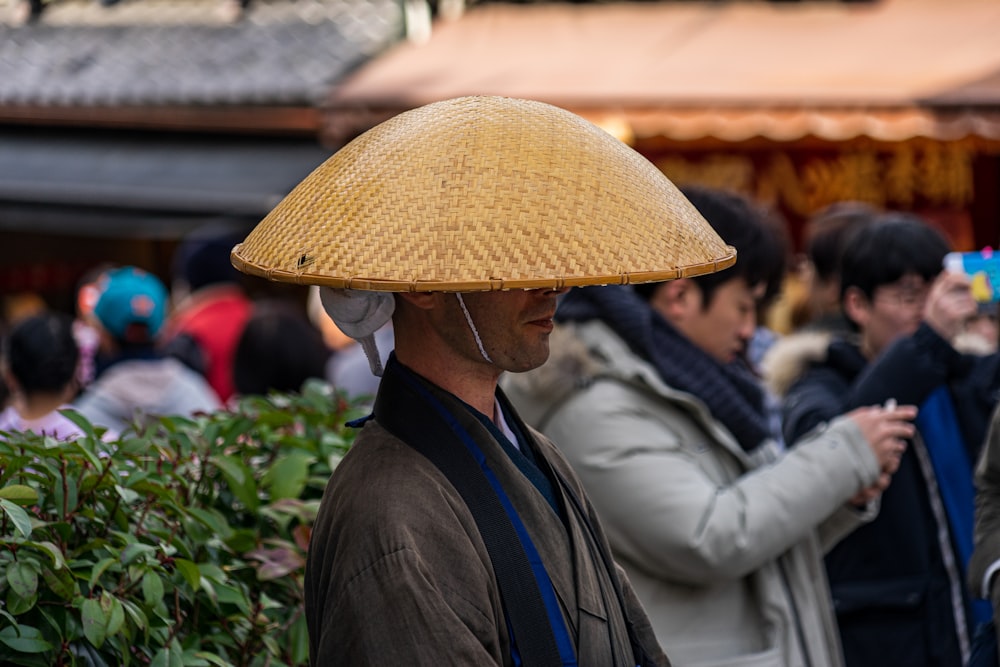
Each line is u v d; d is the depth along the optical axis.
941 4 15.34
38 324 7.88
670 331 5.75
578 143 3.57
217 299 12.20
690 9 15.91
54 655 4.06
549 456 4.11
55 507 4.30
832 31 14.78
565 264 3.27
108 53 16.66
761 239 5.80
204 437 5.12
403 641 3.32
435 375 3.77
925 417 6.50
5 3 18.08
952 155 14.02
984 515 5.38
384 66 15.23
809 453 5.62
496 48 15.28
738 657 5.45
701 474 5.54
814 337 7.29
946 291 6.50
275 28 16.34
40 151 16.03
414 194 3.43
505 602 3.54
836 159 14.18
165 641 4.35
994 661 5.37
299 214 3.58
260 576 4.80
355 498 3.55
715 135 12.84
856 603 6.42
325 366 10.09
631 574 5.50
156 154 15.52
